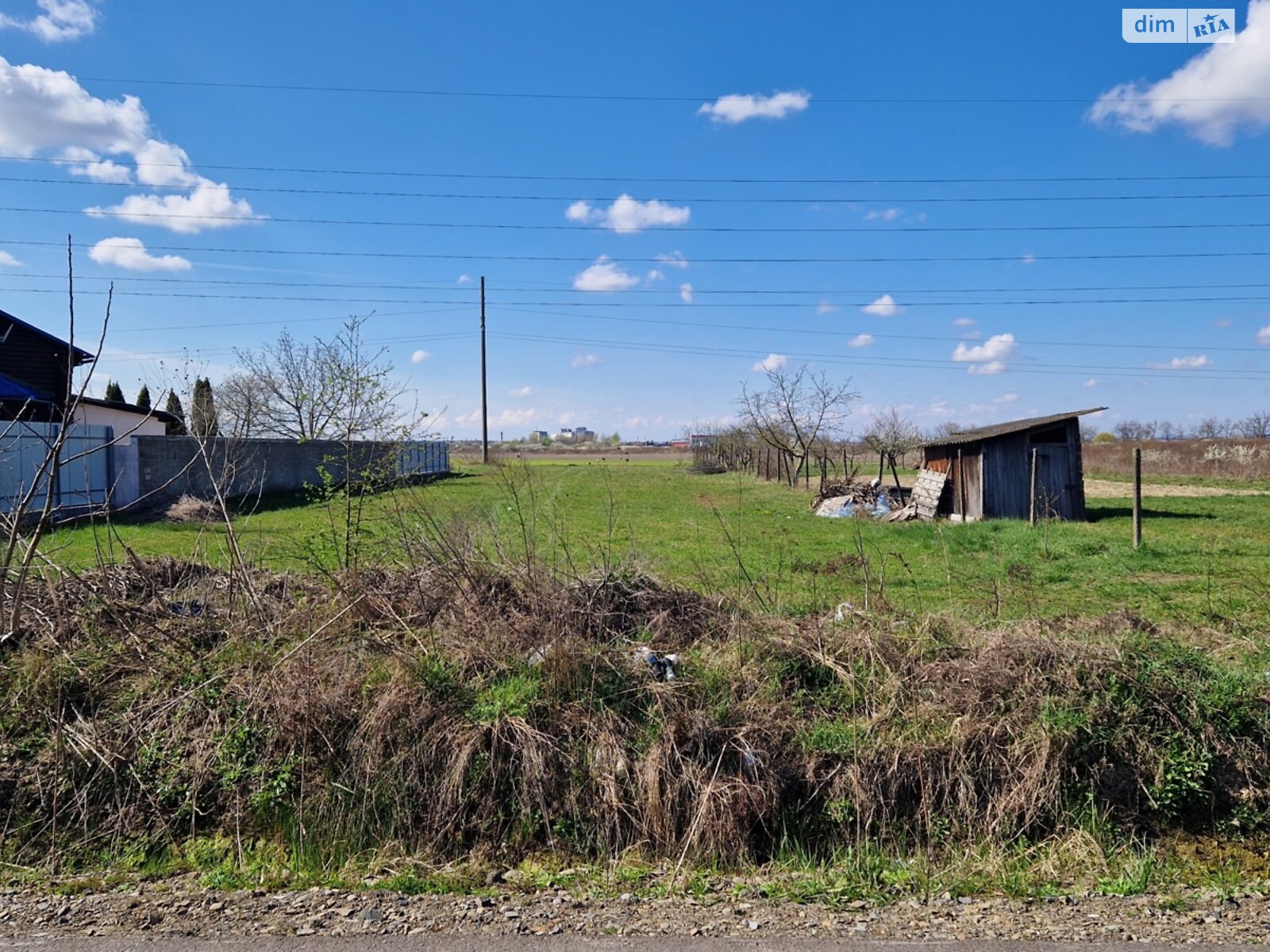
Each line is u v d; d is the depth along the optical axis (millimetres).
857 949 3330
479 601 6000
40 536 5371
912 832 4453
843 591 8930
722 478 39500
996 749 4645
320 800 4457
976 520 19875
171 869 4133
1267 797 4453
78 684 5020
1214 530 16672
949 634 5855
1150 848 4309
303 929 3502
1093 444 44625
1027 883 4008
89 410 25062
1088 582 10352
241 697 4863
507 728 4637
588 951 3311
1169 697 4766
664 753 4543
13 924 3559
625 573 6680
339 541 6707
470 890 3932
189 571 7023
